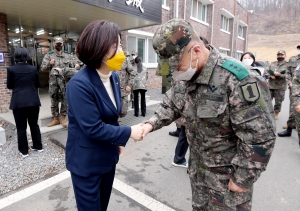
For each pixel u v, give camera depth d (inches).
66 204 92.0
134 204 93.0
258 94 43.7
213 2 524.1
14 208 89.1
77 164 57.8
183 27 43.8
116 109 62.4
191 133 55.5
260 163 44.9
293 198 98.8
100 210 64.4
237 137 50.3
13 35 351.3
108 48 52.4
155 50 45.3
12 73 118.6
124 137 57.0
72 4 204.7
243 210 52.7
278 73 215.5
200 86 48.5
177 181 111.2
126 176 115.3
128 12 236.1
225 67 46.0
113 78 64.6
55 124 180.9
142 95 226.1
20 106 121.8
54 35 398.9
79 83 53.0
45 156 133.5
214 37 565.3
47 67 173.8
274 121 46.3
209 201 57.7
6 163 123.6
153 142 164.9
